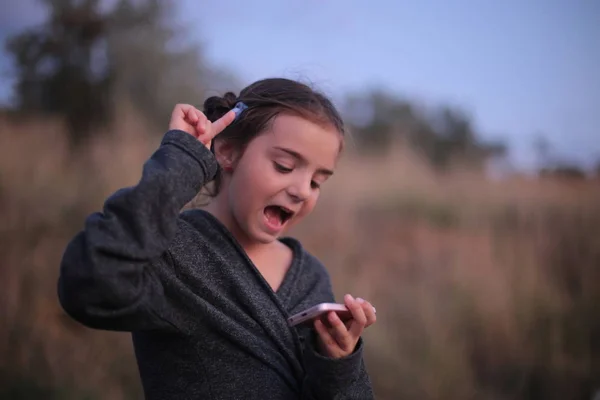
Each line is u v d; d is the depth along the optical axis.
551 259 4.93
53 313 3.66
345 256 4.79
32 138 5.11
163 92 7.01
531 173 6.82
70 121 6.51
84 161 4.96
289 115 1.36
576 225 5.23
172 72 7.20
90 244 1.03
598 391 3.73
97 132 5.91
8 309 3.51
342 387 1.20
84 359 3.38
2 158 4.48
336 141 1.41
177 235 1.31
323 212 5.51
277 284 1.46
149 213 1.09
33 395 3.09
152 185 1.11
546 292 4.34
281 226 1.40
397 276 4.59
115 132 5.48
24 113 6.54
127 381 3.37
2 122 5.35
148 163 1.17
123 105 6.14
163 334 1.26
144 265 1.09
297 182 1.35
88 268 1.02
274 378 1.26
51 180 4.44
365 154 7.38
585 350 4.09
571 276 4.84
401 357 3.71
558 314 4.20
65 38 7.06
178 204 1.14
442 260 4.75
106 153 4.90
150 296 1.12
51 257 3.88
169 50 7.29
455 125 10.80
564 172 6.78
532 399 3.84
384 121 10.91
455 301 4.23
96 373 3.31
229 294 1.32
